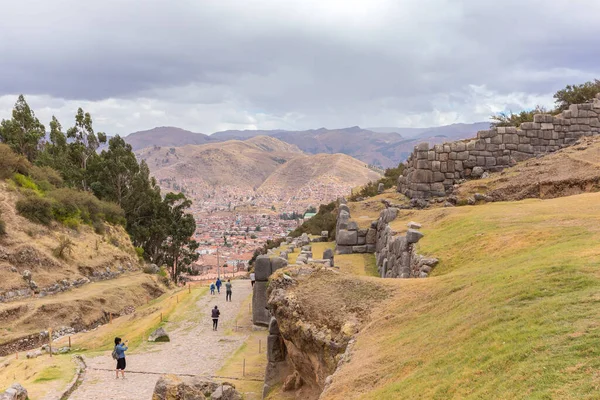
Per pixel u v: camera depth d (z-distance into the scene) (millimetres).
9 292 41625
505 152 35844
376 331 13727
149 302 51406
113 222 68625
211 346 29297
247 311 37938
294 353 16406
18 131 76312
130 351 28875
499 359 8547
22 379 24391
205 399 16547
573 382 6980
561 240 15641
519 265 13266
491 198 30125
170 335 32156
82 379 23453
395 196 41562
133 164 78125
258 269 32125
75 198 60906
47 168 65812
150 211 79812
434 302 13641
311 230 60031
